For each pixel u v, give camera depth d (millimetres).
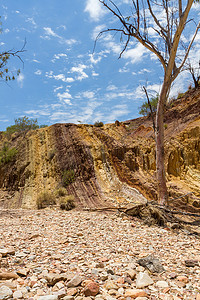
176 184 14484
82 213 11445
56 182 18703
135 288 3297
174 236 7246
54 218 9758
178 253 5203
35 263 4176
